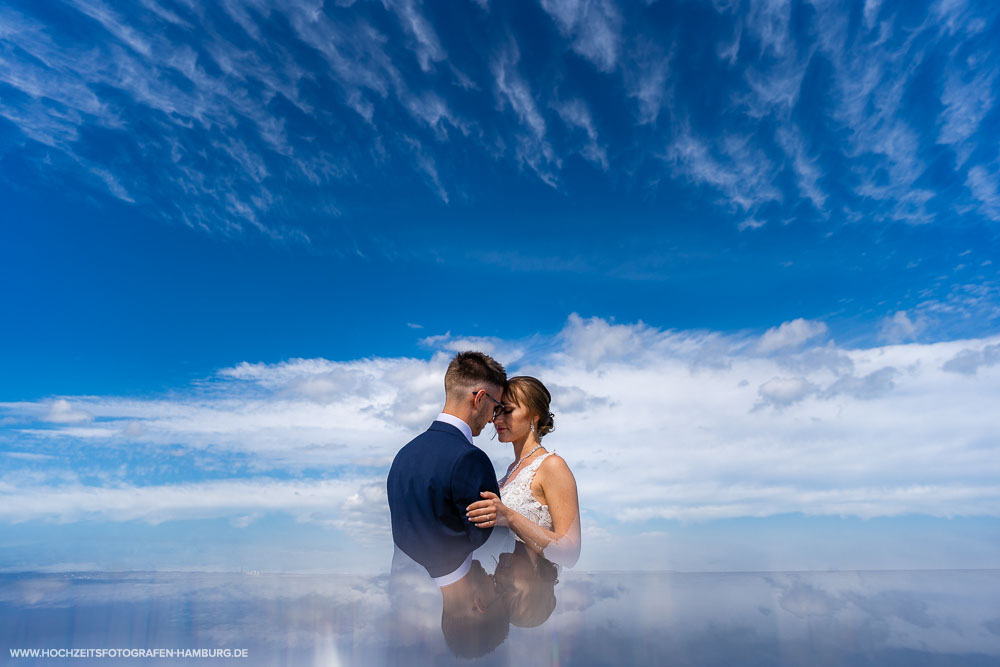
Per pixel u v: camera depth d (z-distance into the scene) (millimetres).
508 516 2408
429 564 2195
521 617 1519
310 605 1645
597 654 1158
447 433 2402
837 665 1080
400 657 1146
